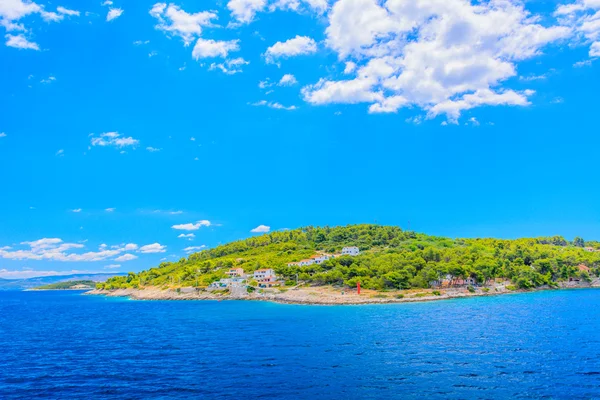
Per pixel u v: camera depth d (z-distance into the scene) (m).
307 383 66.50
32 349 103.56
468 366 74.31
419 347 91.31
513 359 78.44
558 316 135.75
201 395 61.91
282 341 103.25
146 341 110.75
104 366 81.75
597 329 108.88
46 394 64.50
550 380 65.12
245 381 68.25
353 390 62.56
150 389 65.50
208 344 102.38
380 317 146.00
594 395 58.31
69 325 158.25
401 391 61.66
